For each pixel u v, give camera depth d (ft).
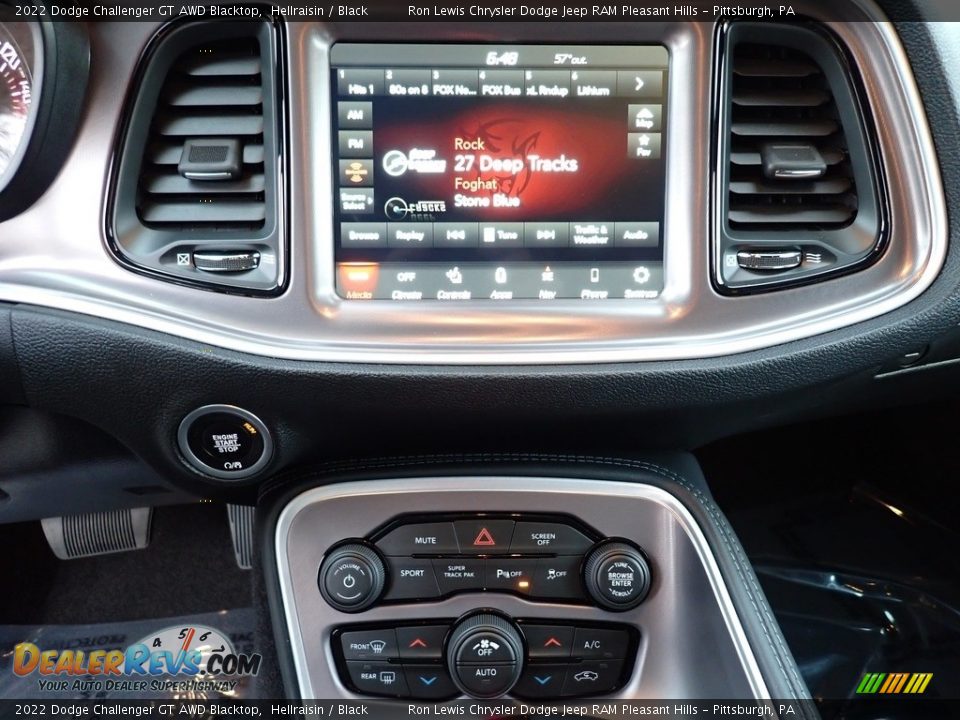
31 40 2.94
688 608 3.55
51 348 3.17
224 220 3.15
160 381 3.21
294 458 3.46
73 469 3.79
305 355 3.19
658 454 3.70
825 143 3.21
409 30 3.04
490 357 3.20
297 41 3.04
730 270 3.25
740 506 5.20
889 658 4.17
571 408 3.26
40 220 3.17
